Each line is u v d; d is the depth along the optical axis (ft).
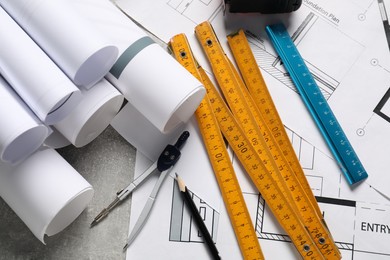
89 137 2.19
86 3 2.10
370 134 2.31
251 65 2.35
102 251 2.23
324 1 2.45
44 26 1.89
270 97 2.31
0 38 1.87
